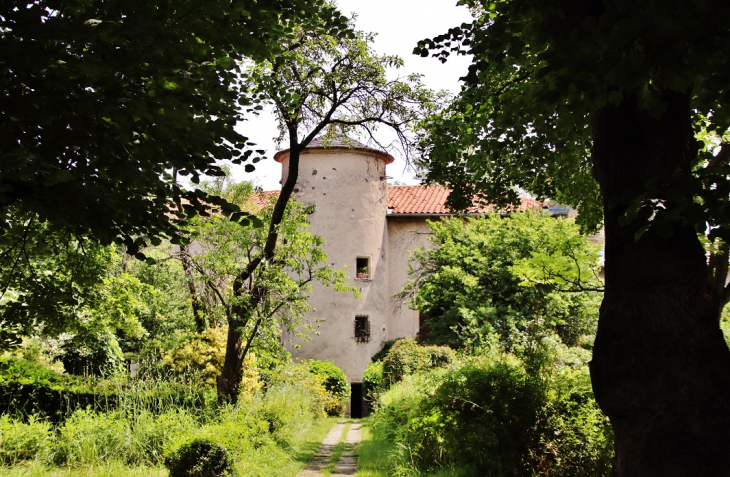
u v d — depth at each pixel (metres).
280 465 9.62
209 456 7.86
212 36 5.28
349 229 24.94
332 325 24.34
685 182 3.87
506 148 8.69
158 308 19.41
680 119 4.45
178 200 5.70
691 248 4.29
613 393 4.25
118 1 4.81
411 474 8.31
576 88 3.91
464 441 7.86
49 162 4.80
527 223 19.61
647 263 4.24
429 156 9.96
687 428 3.93
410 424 9.36
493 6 6.76
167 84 4.86
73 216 5.22
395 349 18.20
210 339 15.22
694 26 3.40
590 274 9.17
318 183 25.06
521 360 8.23
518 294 18.52
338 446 13.01
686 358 4.06
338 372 22.48
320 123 12.64
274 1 5.52
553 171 9.36
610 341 4.34
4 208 5.50
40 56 4.17
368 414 23.67
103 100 4.70
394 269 26.77
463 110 8.54
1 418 9.34
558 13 4.51
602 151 4.70
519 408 7.41
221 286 13.91
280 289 12.30
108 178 5.42
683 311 4.16
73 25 4.40
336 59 12.18
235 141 5.47
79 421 9.71
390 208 27.30
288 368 16.56
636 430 4.11
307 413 15.33
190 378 13.94
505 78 7.72
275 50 6.05
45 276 7.77
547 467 7.26
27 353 13.22
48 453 8.96
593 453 7.10
